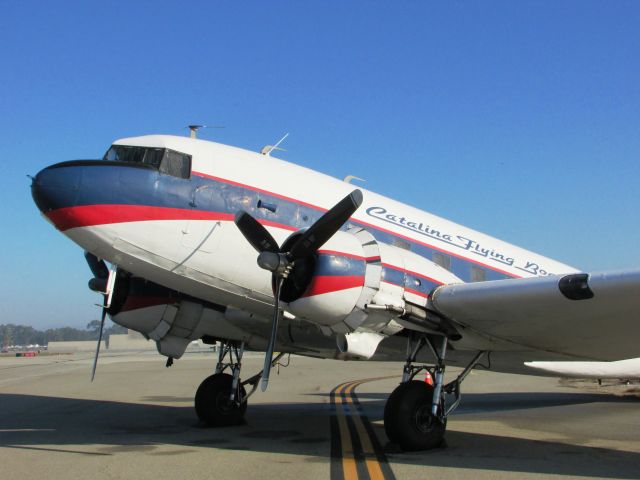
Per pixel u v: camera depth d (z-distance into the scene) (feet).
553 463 21.85
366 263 23.53
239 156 27.89
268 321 29.12
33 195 24.03
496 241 35.99
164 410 39.91
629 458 23.25
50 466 20.40
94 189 23.97
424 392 24.93
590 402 50.90
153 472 19.53
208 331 31.37
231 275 26.11
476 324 26.00
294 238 23.67
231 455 22.70
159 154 25.91
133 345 327.67
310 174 29.78
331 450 24.09
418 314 24.76
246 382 32.91
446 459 22.47
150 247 24.86
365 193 31.45
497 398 55.11
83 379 74.23
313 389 61.00
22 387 61.77
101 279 30.37
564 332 25.99
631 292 20.90
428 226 32.81
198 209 25.71
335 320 23.31
